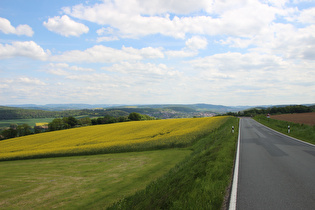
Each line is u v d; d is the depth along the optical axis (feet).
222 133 79.20
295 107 367.04
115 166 57.06
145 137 100.73
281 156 34.73
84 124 309.22
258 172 24.84
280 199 16.43
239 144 51.42
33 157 84.43
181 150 69.31
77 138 130.11
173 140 78.38
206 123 128.88
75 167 61.16
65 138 136.26
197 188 18.39
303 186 19.34
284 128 93.86
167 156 62.34
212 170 23.88
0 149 120.98
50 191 41.88
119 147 77.97
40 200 37.65
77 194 38.45
